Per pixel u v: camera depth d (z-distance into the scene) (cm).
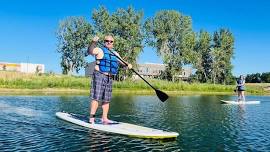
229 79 10000
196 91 6425
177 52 8450
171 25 8169
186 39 8288
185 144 896
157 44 8288
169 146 865
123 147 834
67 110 1644
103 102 1106
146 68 11681
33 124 1123
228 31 9875
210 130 1137
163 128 1166
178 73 8531
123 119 1384
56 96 3042
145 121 1335
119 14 7831
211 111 1870
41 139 896
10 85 4788
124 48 7606
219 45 9944
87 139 907
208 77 10125
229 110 1972
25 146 817
